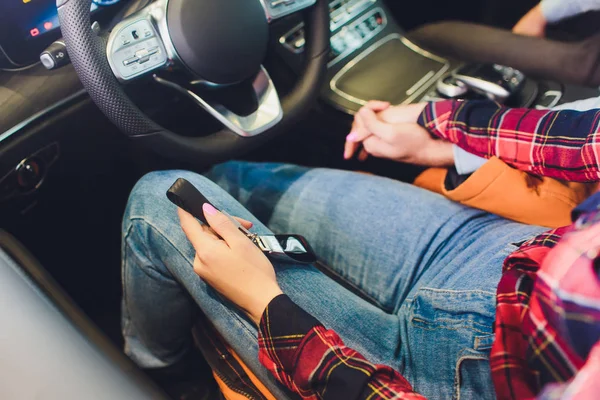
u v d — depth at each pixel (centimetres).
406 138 89
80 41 70
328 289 71
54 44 77
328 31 93
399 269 79
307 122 115
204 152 82
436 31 127
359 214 85
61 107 87
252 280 62
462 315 63
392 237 81
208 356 78
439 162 89
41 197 97
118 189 115
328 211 87
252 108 88
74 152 96
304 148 123
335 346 57
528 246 60
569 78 114
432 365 64
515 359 53
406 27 153
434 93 110
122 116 75
